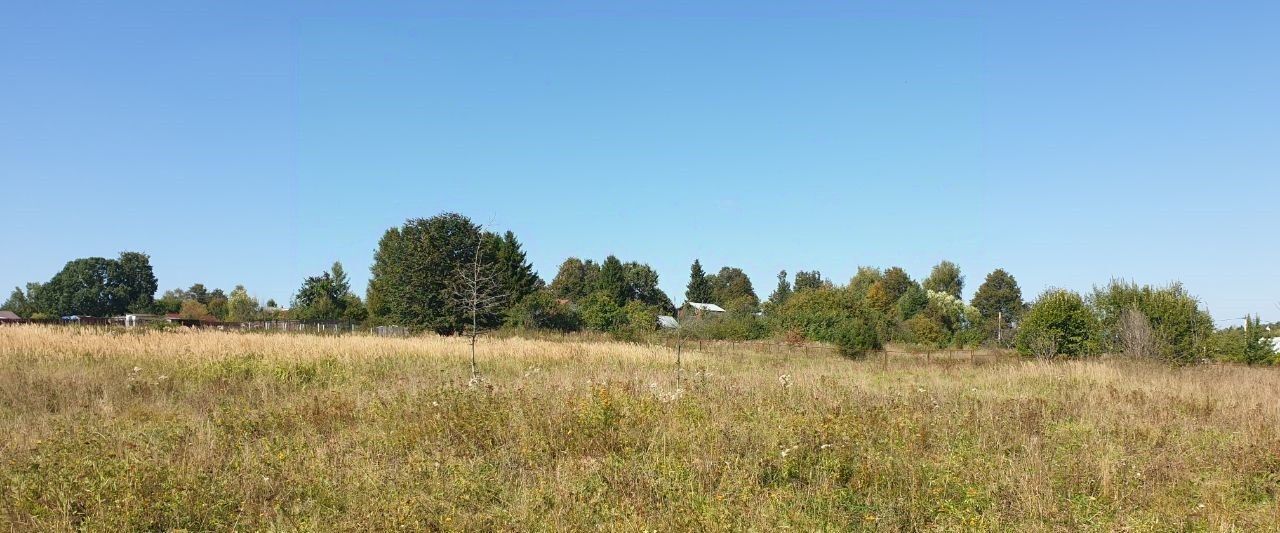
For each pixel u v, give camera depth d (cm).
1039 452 950
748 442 952
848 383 1811
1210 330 2839
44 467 788
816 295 6362
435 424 1005
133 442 912
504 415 1045
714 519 661
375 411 1125
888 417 1083
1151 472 873
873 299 7669
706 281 11638
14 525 645
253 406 1286
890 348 4816
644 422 1020
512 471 841
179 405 1307
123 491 689
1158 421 1220
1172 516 725
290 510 703
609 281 9744
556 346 2869
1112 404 1401
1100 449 974
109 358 2047
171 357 2025
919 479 819
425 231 6034
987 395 1568
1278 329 3388
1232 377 2041
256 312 8212
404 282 6056
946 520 699
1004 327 5169
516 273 6569
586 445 934
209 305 9288
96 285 9575
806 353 3738
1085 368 2125
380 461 856
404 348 2475
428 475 805
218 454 859
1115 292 2909
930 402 1330
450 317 5678
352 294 8538
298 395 1463
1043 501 740
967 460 913
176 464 792
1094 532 683
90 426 1041
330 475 791
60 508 664
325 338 2748
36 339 2342
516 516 679
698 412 1091
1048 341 2886
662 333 5625
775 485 810
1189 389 1698
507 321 5606
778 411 1144
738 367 2573
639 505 691
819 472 830
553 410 1067
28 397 1334
